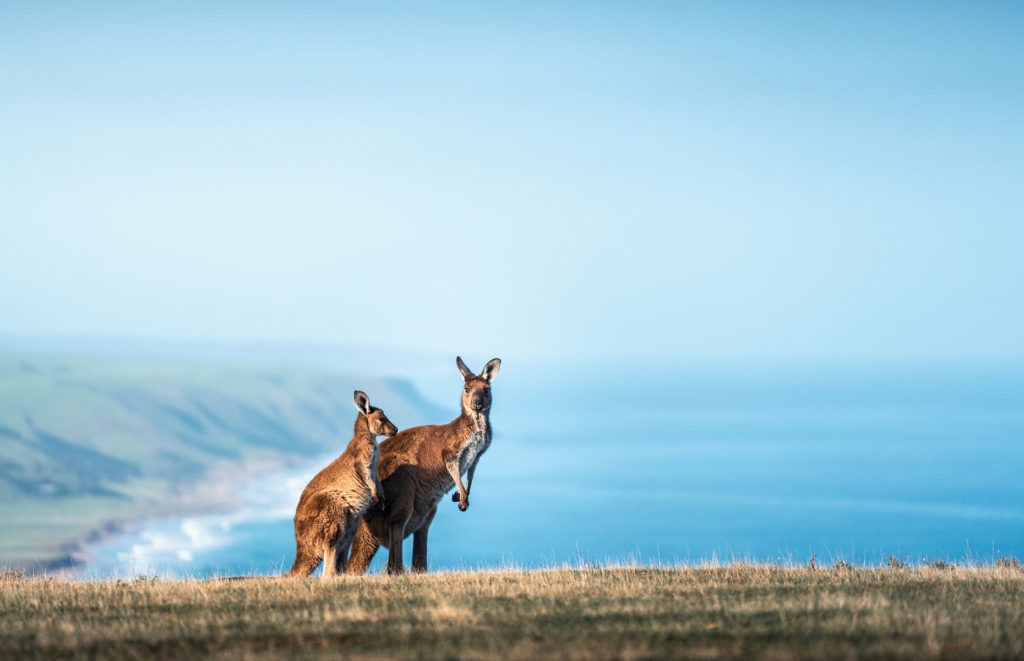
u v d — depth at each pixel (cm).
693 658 3362
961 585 4950
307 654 3528
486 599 4584
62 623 4125
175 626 4062
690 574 5581
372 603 4525
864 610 4181
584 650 3475
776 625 3872
